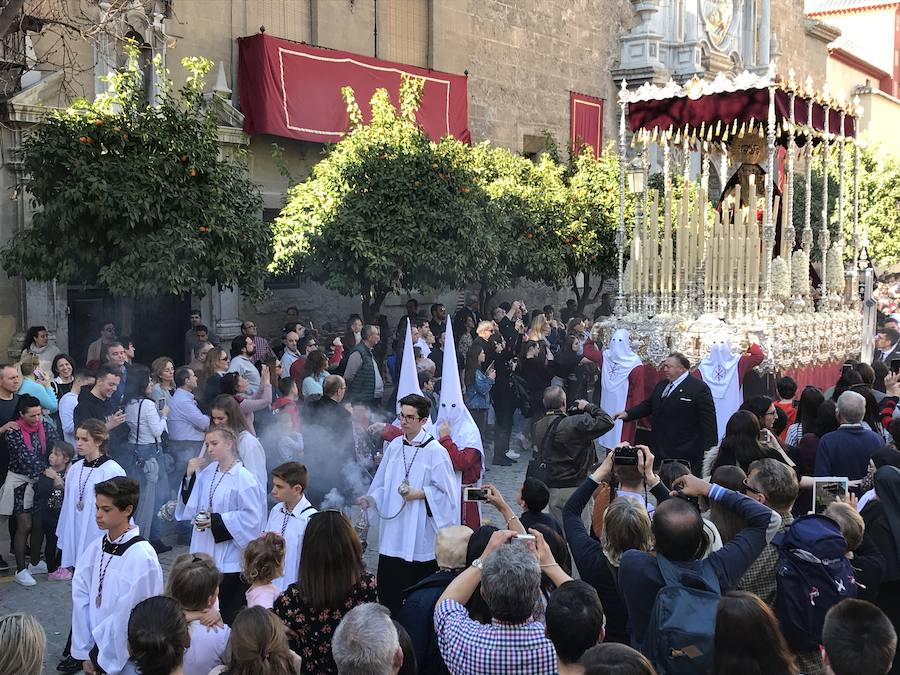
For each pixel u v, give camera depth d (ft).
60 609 25.76
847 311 54.60
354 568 14.87
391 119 52.31
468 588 13.46
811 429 27.22
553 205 63.57
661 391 31.35
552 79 85.66
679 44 96.22
